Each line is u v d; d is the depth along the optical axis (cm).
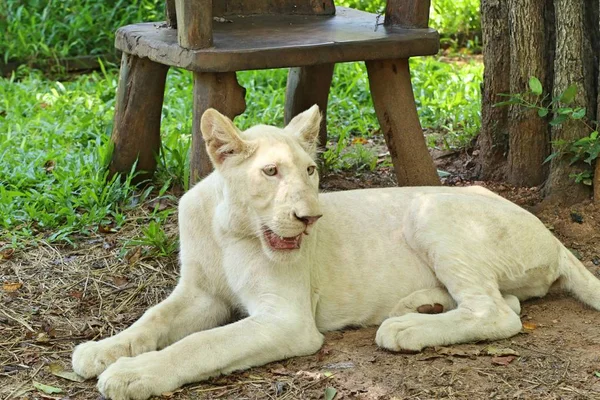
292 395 566
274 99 1198
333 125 1155
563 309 683
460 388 567
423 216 663
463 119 1132
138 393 557
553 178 868
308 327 613
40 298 718
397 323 618
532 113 898
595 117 862
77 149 1036
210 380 584
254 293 618
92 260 784
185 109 1185
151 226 789
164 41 825
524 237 668
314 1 960
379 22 905
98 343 604
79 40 1493
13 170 952
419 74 1323
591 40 869
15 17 1532
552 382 574
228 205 604
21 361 623
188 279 653
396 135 848
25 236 820
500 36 916
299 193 570
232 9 946
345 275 658
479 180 955
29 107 1206
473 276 646
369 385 572
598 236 814
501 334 628
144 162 944
